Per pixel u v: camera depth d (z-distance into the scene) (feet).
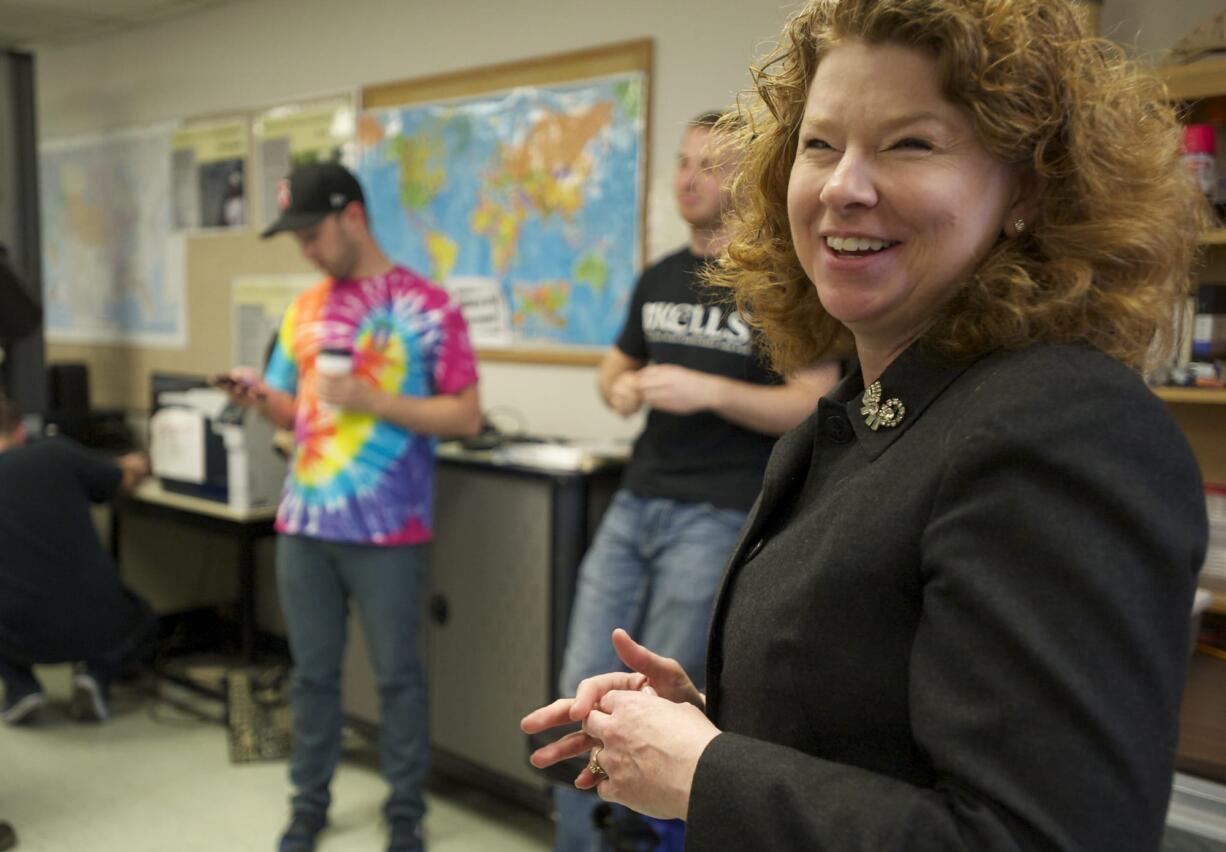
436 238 10.63
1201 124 5.72
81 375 13.70
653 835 5.24
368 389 7.30
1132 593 1.76
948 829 1.79
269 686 9.61
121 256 14.43
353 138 11.24
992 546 1.84
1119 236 2.06
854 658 2.11
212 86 12.78
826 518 2.29
